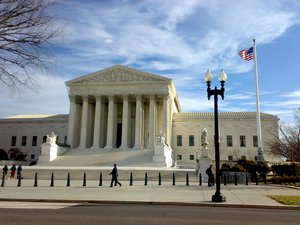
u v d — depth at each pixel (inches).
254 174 1610.5
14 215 525.0
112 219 495.2
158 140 2518.5
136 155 2682.1
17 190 1025.5
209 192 981.8
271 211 625.0
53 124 3882.9
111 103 3176.7
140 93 3157.0
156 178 1681.8
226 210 629.0
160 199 784.9
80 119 3373.5
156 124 3425.2
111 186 1203.9
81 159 2613.2
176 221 480.4
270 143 2967.5
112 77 3225.9
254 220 499.5
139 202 737.0
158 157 2469.2
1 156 3388.3
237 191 1035.3
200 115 3722.9
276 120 3531.0
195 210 621.0
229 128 3602.4
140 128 3122.5
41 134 3885.3
